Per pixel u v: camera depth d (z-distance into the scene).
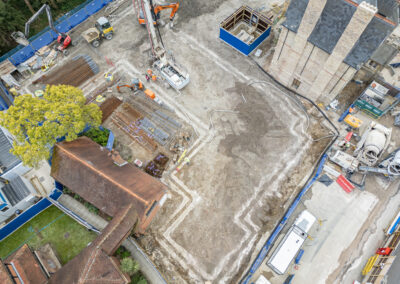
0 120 29.91
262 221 31.61
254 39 43.88
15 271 25.58
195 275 29.44
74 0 48.28
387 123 36.50
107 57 43.38
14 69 40.94
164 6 42.59
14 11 42.16
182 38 44.53
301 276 29.16
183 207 32.59
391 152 34.81
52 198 32.50
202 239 30.97
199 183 33.81
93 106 33.28
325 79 34.06
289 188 33.25
